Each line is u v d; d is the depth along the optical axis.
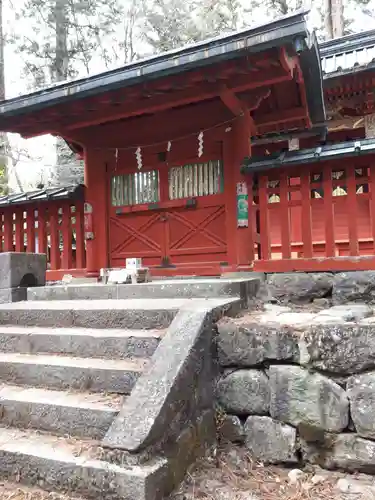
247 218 5.61
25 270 4.86
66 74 18.64
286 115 6.65
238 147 5.88
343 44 9.11
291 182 8.24
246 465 2.84
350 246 4.81
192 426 2.72
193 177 6.36
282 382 2.90
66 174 18.23
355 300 4.54
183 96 5.35
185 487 2.47
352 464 2.69
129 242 6.75
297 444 2.83
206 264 6.10
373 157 4.72
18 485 2.44
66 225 7.13
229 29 19.17
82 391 2.96
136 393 2.56
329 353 2.79
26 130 6.62
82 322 3.71
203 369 2.95
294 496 2.46
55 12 18.33
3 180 19.34
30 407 2.80
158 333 3.21
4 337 3.67
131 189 6.80
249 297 4.38
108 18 19.38
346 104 9.05
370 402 2.66
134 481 2.11
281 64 4.52
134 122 6.66
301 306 4.55
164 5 20.08
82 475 2.25
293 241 8.21
